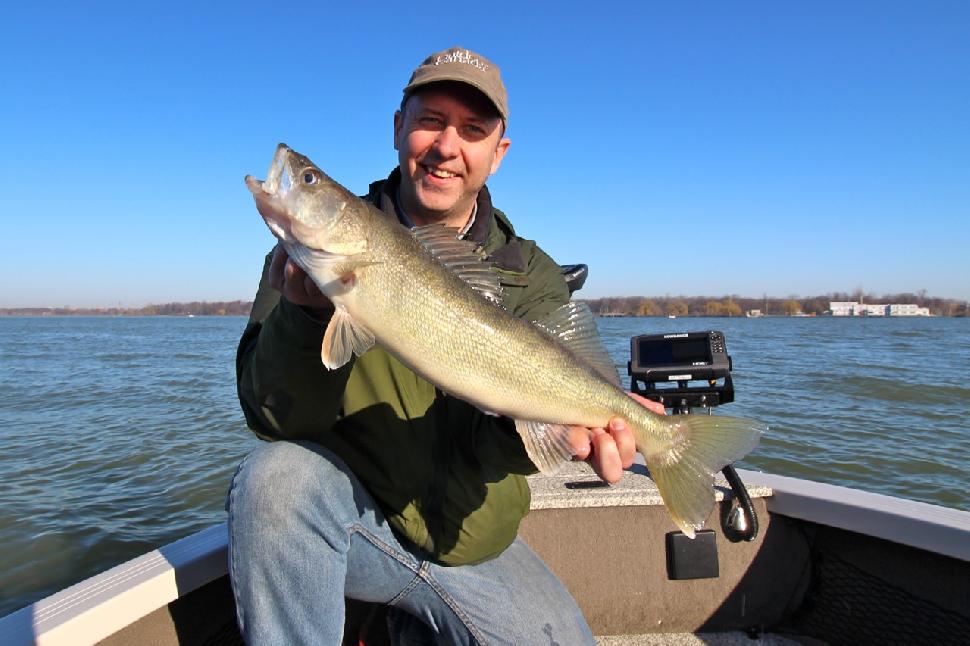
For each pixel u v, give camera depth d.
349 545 0.76
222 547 0.83
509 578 0.84
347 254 0.71
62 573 1.94
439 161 0.90
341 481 0.74
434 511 0.78
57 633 0.62
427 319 0.75
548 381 0.80
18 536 2.19
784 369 6.53
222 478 2.81
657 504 1.07
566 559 1.06
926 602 0.89
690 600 1.07
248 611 0.71
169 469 2.96
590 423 0.83
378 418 0.78
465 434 0.83
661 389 1.23
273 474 0.71
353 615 1.00
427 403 0.81
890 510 0.91
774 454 3.12
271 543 0.69
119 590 0.71
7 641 0.60
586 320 0.88
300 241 0.69
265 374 0.69
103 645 0.69
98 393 5.33
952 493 2.60
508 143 1.04
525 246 1.00
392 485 0.77
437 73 0.86
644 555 1.07
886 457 3.06
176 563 0.77
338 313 0.70
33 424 4.03
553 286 0.98
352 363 0.79
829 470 2.89
